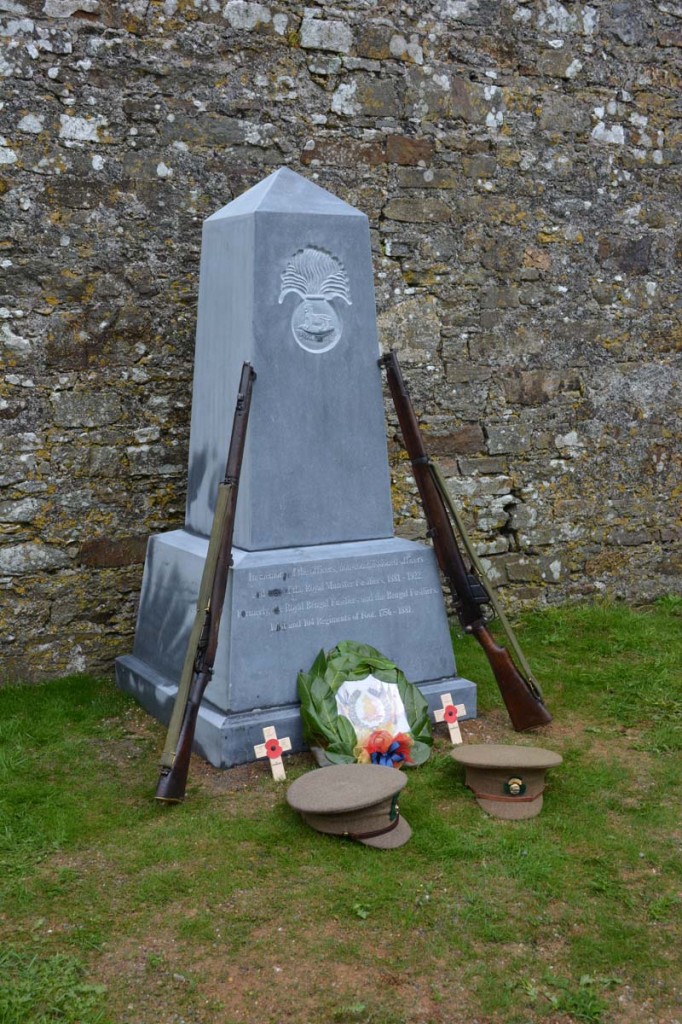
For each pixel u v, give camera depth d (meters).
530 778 3.49
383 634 4.12
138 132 4.71
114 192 4.68
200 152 4.84
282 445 4.02
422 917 2.86
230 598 3.79
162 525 4.93
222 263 4.23
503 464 5.72
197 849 3.19
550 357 5.77
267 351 3.98
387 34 5.20
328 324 4.11
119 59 4.65
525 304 5.68
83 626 4.81
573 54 5.65
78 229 4.62
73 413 4.69
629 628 5.60
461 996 2.56
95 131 4.62
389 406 5.41
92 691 4.62
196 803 3.50
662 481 6.19
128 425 4.81
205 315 4.40
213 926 2.80
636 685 4.76
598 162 5.78
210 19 4.82
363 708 3.83
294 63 5.02
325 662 3.90
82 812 3.44
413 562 4.21
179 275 4.85
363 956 2.69
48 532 4.70
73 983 2.56
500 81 5.49
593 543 6.02
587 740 4.14
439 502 4.28
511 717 4.21
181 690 3.58
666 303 6.06
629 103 5.83
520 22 5.51
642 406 6.07
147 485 4.89
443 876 3.06
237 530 4.05
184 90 4.79
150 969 2.62
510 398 5.70
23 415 4.60
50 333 4.61
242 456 3.89
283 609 3.89
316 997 2.54
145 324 4.80
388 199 5.29
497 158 5.52
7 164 4.47
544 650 5.28
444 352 5.50
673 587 6.27
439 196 5.40
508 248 5.59
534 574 5.86
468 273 5.51
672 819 3.46
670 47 5.91
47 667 4.75
